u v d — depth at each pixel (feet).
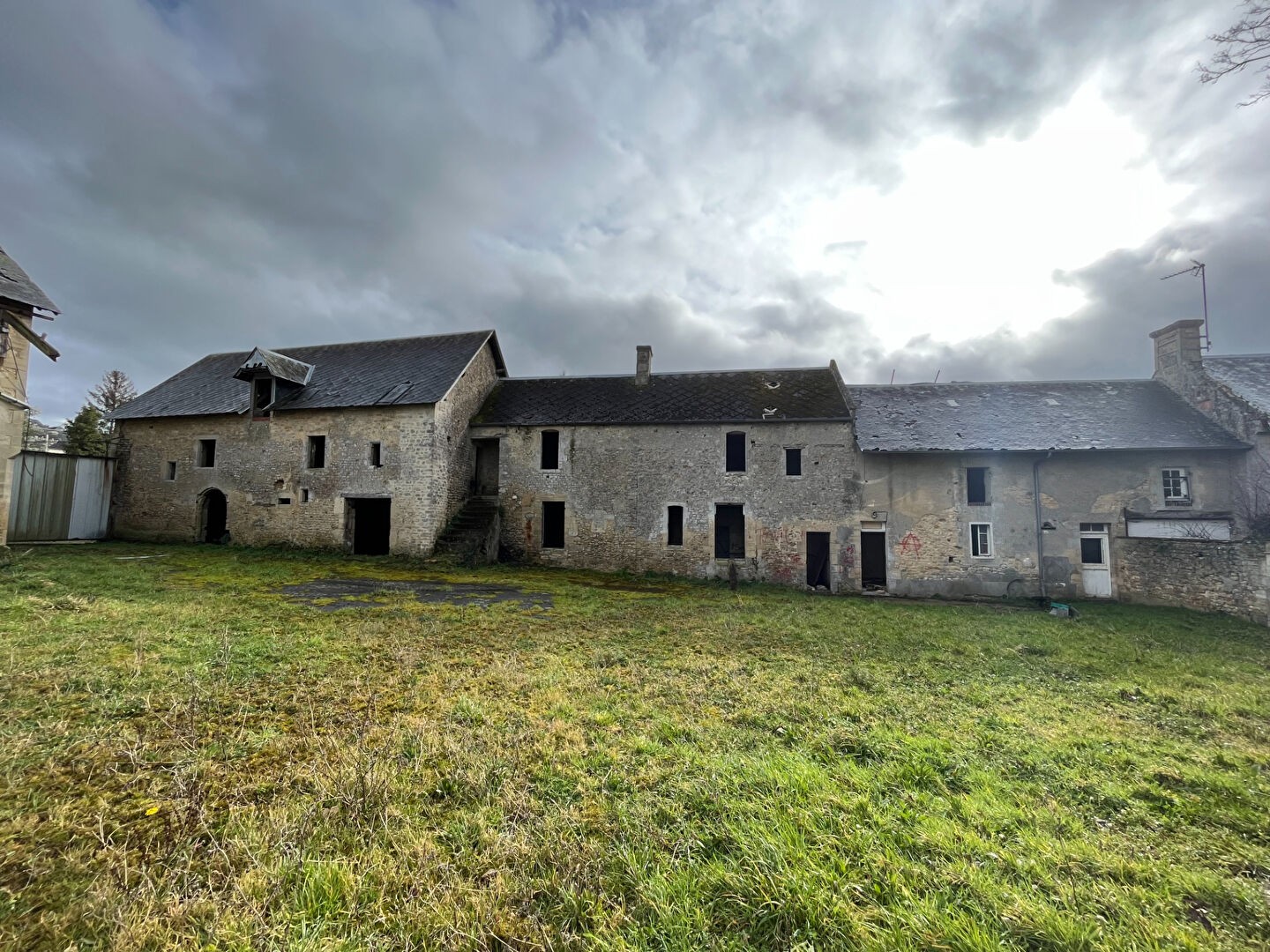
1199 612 38.45
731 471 54.19
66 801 10.04
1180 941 7.18
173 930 7.27
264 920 7.41
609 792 11.22
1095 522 45.80
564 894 7.98
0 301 43.55
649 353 63.82
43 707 13.82
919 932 7.29
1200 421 46.21
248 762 11.87
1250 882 8.60
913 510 48.98
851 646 25.02
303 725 13.79
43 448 106.63
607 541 55.72
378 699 15.93
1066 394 53.42
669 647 23.94
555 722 14.66
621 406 59.00
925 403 55.06
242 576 38.06
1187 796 11.60
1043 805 11.08
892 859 8.91
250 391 60.54
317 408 55.52
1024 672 21.67
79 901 7.66
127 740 12.32
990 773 12.38
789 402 55.52
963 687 19.35
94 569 36.81
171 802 10.05
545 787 11.32
